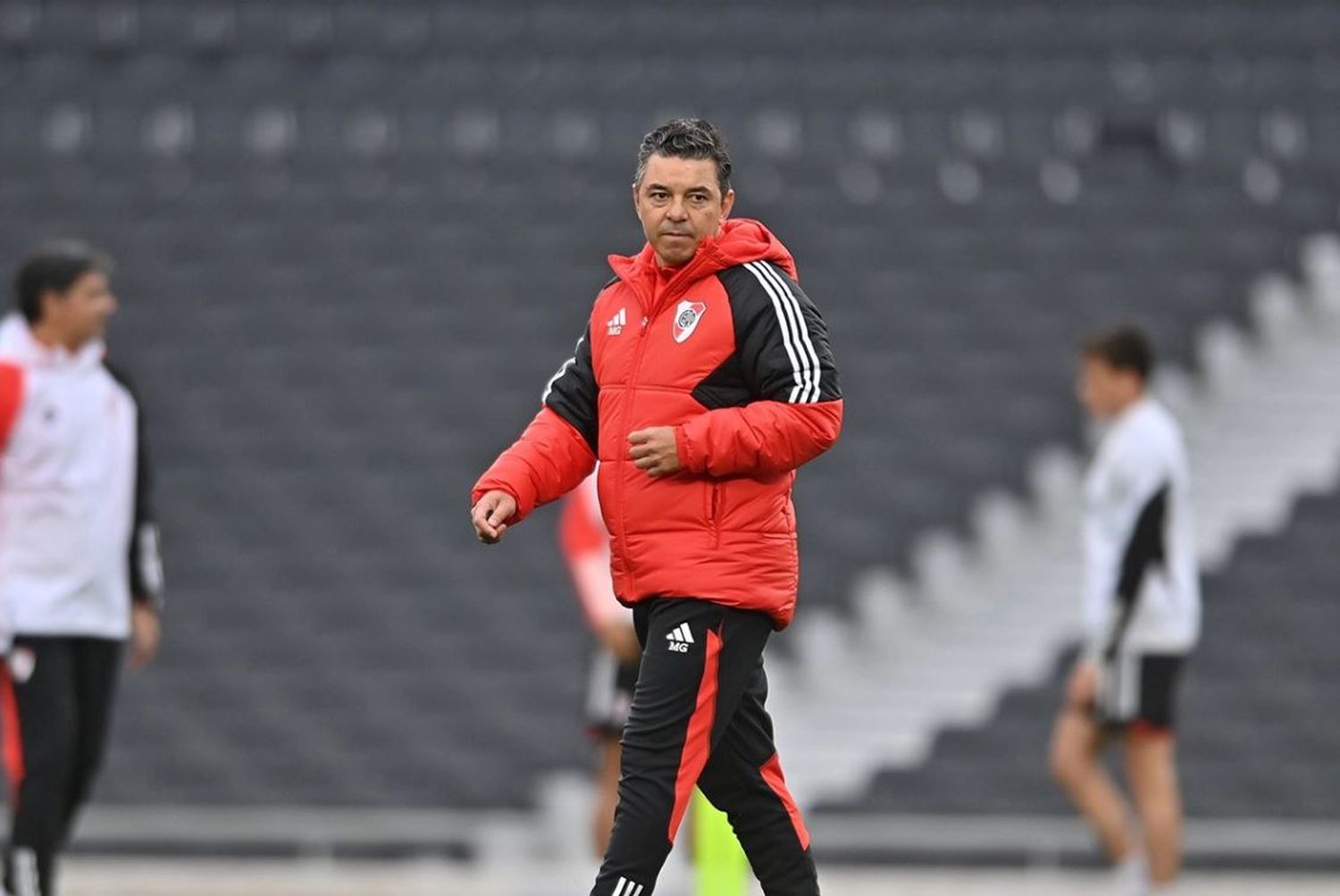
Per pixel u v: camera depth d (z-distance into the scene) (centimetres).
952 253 6412
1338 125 6931
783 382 1638
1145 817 2997
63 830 2422
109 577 2422
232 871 4028
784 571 1691
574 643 5334
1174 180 6719
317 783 4944
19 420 2372
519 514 1709
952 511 5572
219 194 6662
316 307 6300
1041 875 3988
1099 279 6306
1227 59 7144
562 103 6994
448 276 6397
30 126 6850
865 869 4028
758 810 1741
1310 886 3869
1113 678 2980
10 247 6425
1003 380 5962
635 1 7319
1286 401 5888
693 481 1653
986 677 5088
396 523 5691
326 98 6969
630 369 1677
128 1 7219
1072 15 7256
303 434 5947
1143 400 3012
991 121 6944
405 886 3769
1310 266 6322
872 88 7031
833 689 5119
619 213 6625
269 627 5403
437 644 5353
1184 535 2992
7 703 2383
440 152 6838
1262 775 4794
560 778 4988
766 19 7262
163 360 6138
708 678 1652
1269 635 5234
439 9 7275
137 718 5084
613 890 1625
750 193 6606
